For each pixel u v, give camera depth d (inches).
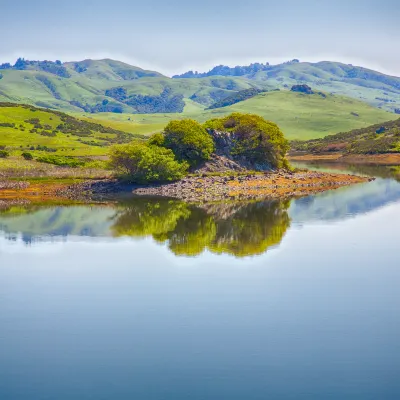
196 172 5378.9
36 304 1755.7
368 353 1416.1
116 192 4436.5
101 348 1444.4
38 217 3225.9
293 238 2677.2
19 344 1470.2
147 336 1514.5
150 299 1793.8
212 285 1936.5
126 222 3102.9
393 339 1502.2
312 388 1250.6
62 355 1408.7
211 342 1477.6
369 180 5615.2
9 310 1706.4
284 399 1208.8
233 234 2783.0
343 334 1530.5
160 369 1336.1
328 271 2111.2
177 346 1454.2
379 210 3560.5
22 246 2485.2
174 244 2541.8
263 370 1330.0
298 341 1485.0
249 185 4864.7
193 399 1207.6
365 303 1766.7
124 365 1354.6
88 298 1807.3
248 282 1972.2
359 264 2212.1
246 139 5841.5
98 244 2534.5
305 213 3442.4
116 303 1760.6
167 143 5388.8
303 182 5196.9
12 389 1248.8
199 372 1321.4
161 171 4763.8
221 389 1246.9
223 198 4183.1
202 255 2341.3
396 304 1761.8
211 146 5541.3
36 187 4586.6
